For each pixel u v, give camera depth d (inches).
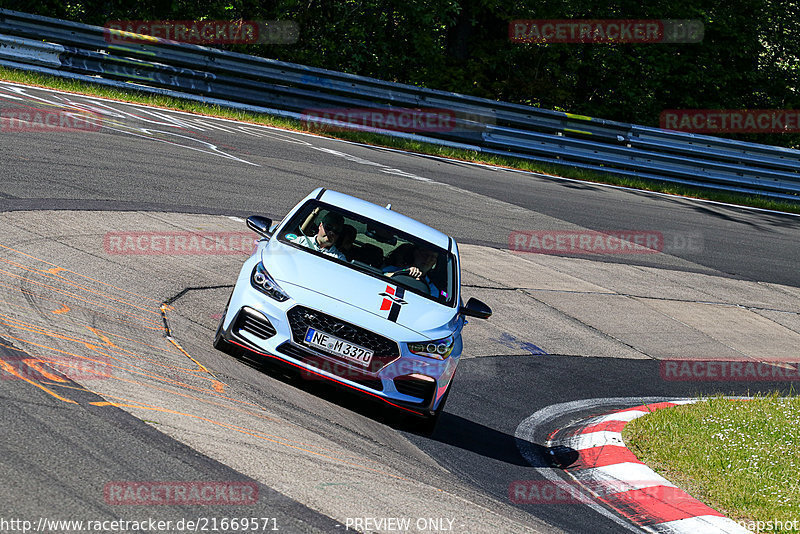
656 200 3299.7
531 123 3567.9
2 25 2785.4
